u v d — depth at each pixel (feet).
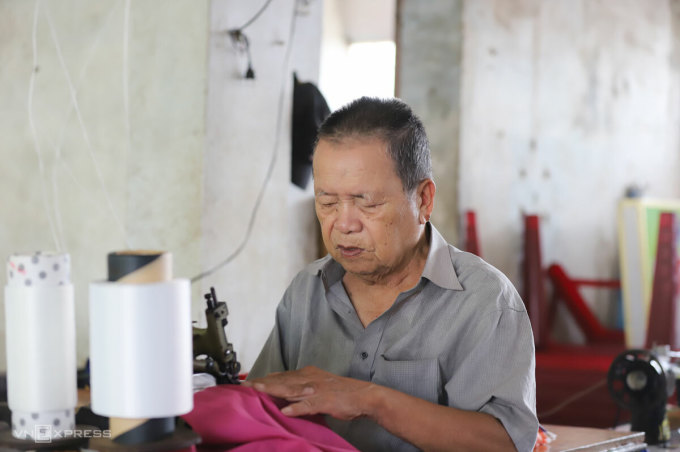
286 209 14.78
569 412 17.33
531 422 4.91
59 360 3.96
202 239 12.41
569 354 19.44
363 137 4.95
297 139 14.98
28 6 13.73
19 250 13.79
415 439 4.81
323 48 25.30
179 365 3.63
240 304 13.42
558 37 21.98
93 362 3.63
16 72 13.84
